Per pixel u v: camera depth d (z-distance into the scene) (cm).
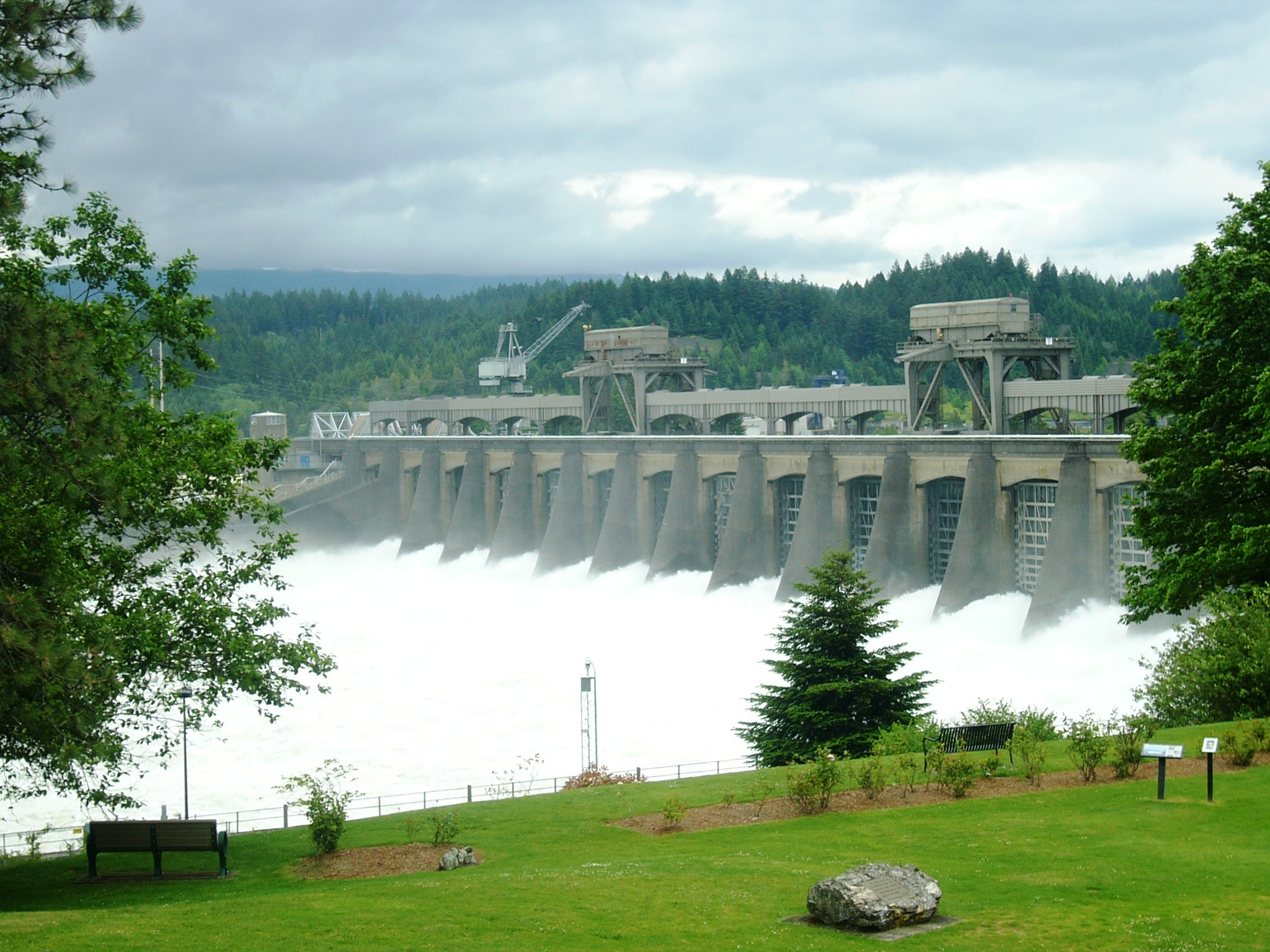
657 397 13175
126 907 2584
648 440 12525
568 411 15188
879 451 10219
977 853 2680
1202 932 2120
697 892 2438
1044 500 9206
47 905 2788
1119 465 8400
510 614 11744
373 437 16950
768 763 4812
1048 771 3488
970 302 10031
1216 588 4616
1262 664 4038
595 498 13488
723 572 11250
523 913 2336
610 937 2178
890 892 2228
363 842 3269
